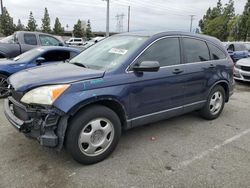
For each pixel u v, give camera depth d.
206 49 4.93
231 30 43.88
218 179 3.14
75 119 3.18
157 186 2.99
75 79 3.19
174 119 5.25
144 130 4.64
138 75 3.69
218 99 5.27
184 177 3.17
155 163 3.49
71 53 7.35
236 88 8.92
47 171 3.24
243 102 6.96
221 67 5.11
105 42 4.53
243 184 3.05
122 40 4.27
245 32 38.94
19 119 3.27
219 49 5.23
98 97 3.26
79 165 3.39
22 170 3.25
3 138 4.14
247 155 3.77
